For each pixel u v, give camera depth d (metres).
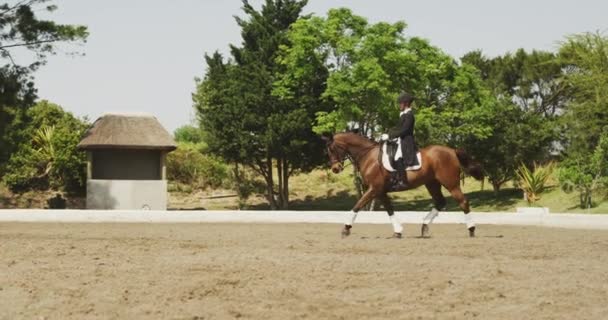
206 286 8.67
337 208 43.66
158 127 36.69
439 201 15.90
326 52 39.31
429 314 7.52
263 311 7.63
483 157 43.56
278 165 43.72
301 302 7.99
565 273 9.69
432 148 15.40
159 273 9.55
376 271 9.70
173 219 24.91
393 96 36.34
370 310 7.68
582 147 38.62
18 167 40.31
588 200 35.38
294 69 39.06
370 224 23.34
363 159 15.50
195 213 25.03
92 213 24.73
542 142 43.19
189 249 12.32
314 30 38.12
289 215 24.94
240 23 43.72
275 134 39.09
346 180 51.59
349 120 37.41
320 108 40.53
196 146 50.94
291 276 9.31
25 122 33.19
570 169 35.75
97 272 9.64
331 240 14.59
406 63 37.22
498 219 23.91
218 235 16.67
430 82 39.53
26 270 9.84
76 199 40.69
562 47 43.94
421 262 10.48
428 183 15.62
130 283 8.88
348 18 38.44
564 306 7.82
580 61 42.66
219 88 43.12
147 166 37.47
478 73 51.84
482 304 7.93
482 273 9.59
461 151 15.47
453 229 20.25
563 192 40.44
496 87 52.03
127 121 36.44
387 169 15.11
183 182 47.69
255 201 47.03
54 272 9.66
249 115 40.03
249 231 18.66
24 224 22.44
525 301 8.05
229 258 10.90
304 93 40.66
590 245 13.62
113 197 35.44
